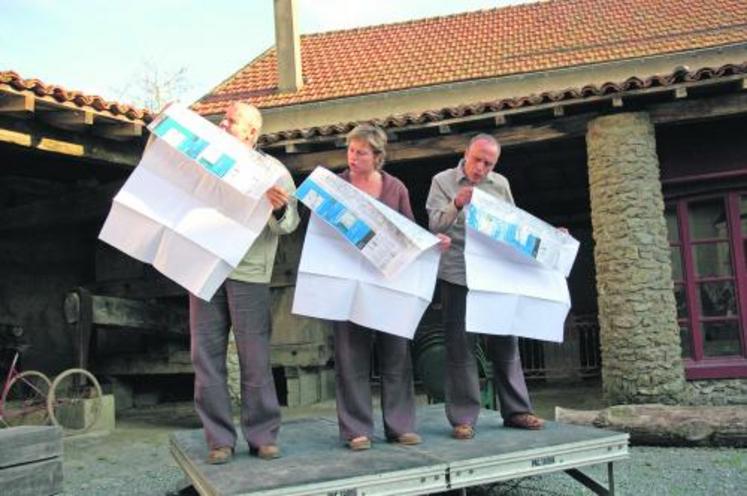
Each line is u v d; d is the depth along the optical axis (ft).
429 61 48.32
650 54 41.04
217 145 11.09
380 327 11.54
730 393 26.12
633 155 25.23
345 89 45.98
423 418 15.39
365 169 12.26
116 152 25.45
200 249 10.89
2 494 12.88
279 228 11.46
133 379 35.24
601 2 52.11
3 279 33.96
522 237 12.72
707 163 27.04
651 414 19.79
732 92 24.73
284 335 33.86
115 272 36.06
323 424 15.51
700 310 27.14
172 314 31.22
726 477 16.07
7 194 33.50
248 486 9.69
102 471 19.88
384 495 10.39
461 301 13.03
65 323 35.70
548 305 13.06
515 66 44.42
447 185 13.00
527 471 11.67
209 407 11.37
